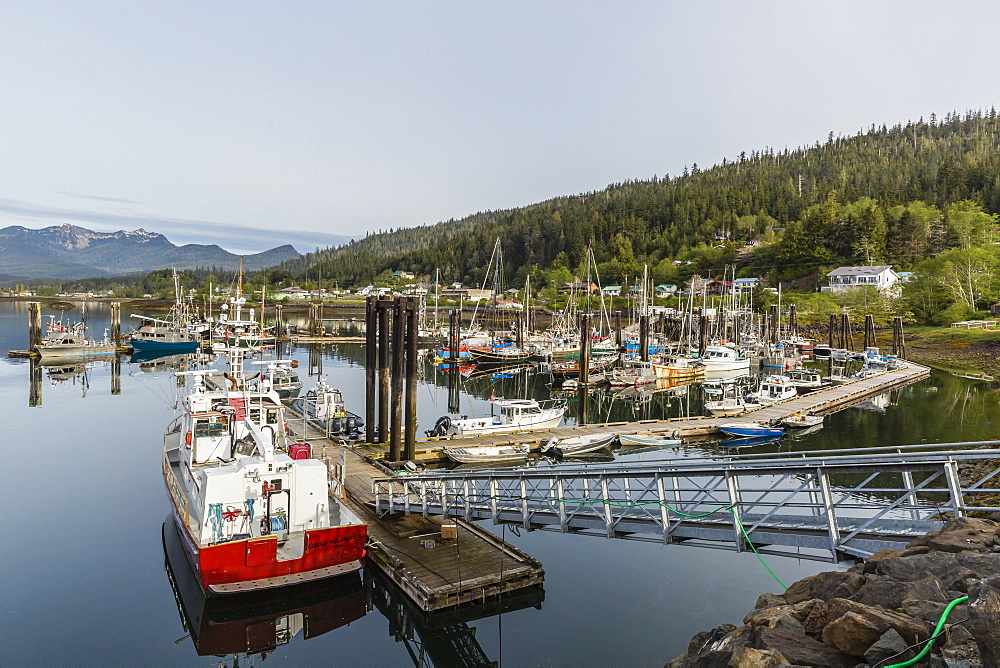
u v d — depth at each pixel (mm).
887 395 55219
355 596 17391
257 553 15102
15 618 15695
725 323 101312
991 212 147250
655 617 15445
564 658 13602
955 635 6594
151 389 52594
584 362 59594
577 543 20828
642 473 14453
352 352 90312
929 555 8641
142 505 23891
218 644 14961
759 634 8156
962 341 83000
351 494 23234
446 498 20094
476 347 80375
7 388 52281
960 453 10148
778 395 50875
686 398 57594
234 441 19984
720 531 13031
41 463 29547
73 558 19172
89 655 14195
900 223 137250
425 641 15008
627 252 177625
